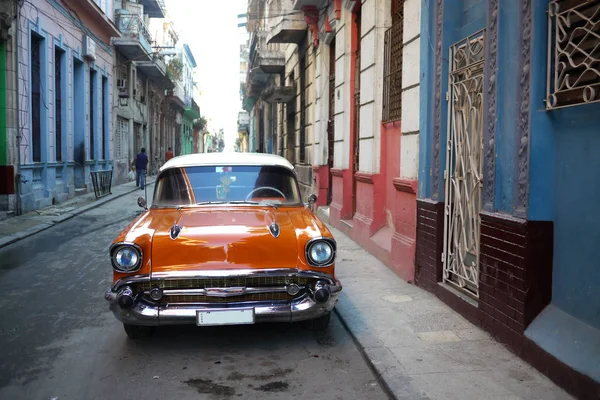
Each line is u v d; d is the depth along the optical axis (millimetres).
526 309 4016
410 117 6609
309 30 14617
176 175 5668
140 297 4324
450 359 4121
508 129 4281
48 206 14633
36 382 3936
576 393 3400
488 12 4598
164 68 32500
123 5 26625
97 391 3791
